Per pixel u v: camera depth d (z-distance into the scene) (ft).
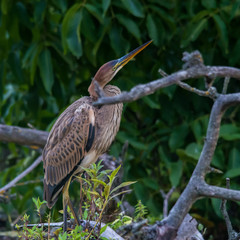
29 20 37.06
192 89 17.46
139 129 39.65
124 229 21.29
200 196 18.69
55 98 39.47
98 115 25.45
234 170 33.73
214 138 18.31
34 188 35.60
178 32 36.96
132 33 33.35
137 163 37.06
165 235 19.67
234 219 36.04
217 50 37.45
